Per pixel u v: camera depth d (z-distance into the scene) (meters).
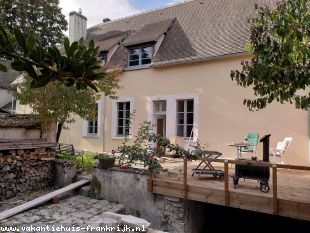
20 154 8.61
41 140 9.40
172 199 6.88
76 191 8.59
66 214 6.81
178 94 12.35
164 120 13.17
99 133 14.94
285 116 9.82
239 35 11.60
